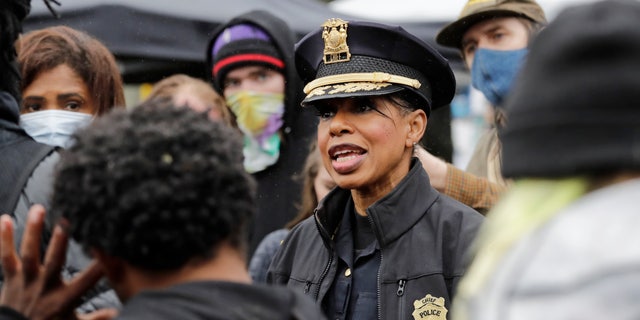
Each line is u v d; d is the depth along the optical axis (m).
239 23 5.38
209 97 4.32
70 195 1.77
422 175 3.24
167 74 7.32
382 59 3.23
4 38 2.76
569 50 1.31
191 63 7.22
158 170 1.72
